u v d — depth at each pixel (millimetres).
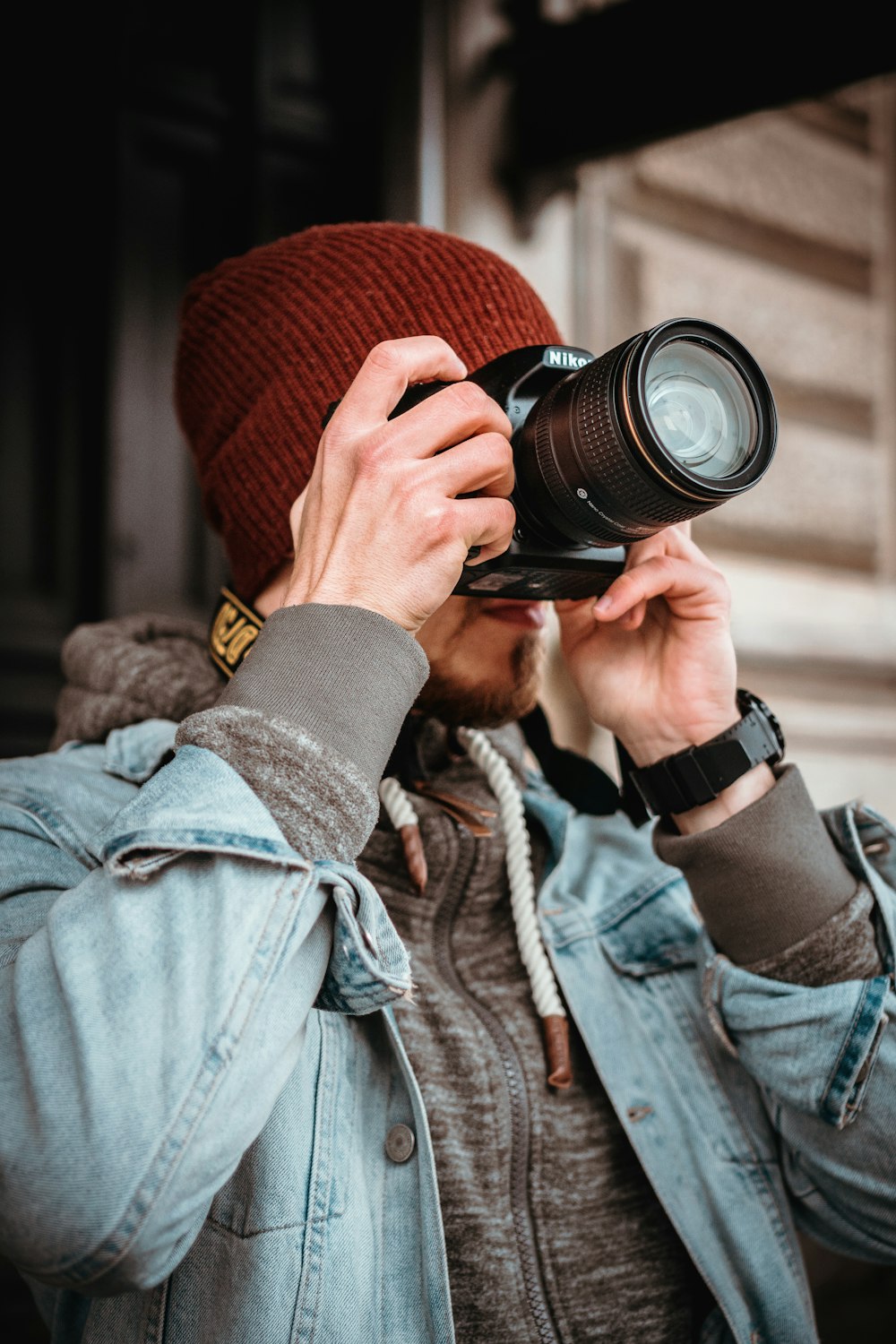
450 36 1801
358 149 1855
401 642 609
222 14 1834
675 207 2162
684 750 802
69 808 748
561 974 834
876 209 2529
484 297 865
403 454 635
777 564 2271
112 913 566
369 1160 708
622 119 1691
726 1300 767
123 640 917
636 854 977
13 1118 533
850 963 762
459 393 658
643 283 2078
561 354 758
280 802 578
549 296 1873
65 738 885
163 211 1794
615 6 1681
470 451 650
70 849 717
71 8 1747
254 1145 673
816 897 766
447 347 680
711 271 2201
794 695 2266
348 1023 739
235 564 926
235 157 1820
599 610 782
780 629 2217
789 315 2328
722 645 825
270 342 883
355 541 628
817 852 779
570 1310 741
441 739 922
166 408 1799
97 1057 527
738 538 2211
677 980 886
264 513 875
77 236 1771
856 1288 1896
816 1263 1868
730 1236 793
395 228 910
